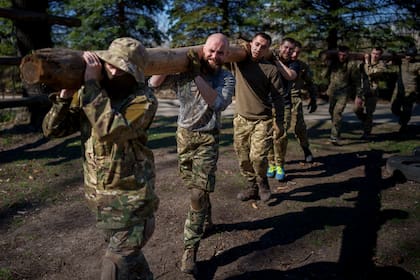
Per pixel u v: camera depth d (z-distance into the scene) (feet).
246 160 13.30
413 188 15.52
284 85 15.46
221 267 9.52
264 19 53.11
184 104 9.28
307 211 13.04
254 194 13.88
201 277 9.08
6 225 11.64
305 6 49.29
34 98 25.08
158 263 9.66
